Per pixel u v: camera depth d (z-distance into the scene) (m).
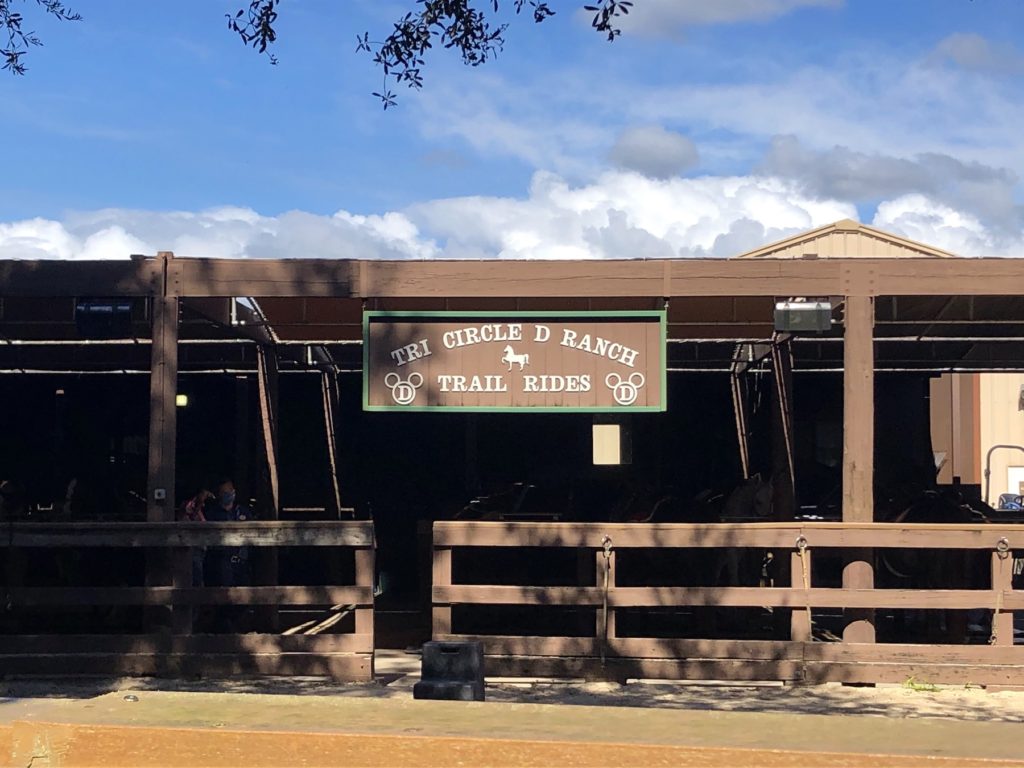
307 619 13.23
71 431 16.89
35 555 13.28
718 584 12.48
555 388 9.77
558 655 9.41
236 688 9.00
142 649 9.44
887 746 3.96
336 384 16.08
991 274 9.60
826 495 15.63
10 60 8.71
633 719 4.42
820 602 9.31
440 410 9.79
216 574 11.77
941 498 12.09
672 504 12.59
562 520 15.25
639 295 9.74
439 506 16.80
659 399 9.71
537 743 3.93
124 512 15.09
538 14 7.93
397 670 9.91
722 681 9.46
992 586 9.30
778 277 9.71
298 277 9.81
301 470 17.02
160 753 4.11
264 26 8.01
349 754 4.01
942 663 9.27
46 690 8.99
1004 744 4.02
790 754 3.85
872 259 9.68
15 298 10.75
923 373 16.16
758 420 16.38
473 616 12.78
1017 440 27.39
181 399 16.84
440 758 3.97
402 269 9.80
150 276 9.84
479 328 9.81
